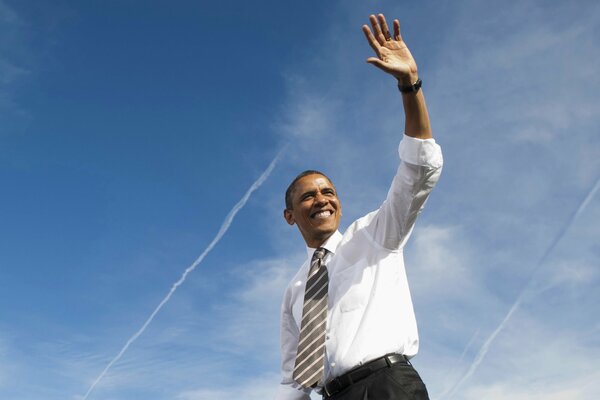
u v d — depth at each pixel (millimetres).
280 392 4816
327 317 4145
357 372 3832
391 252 4219
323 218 4578
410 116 3951
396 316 3994
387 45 4027
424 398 3773
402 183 4004
